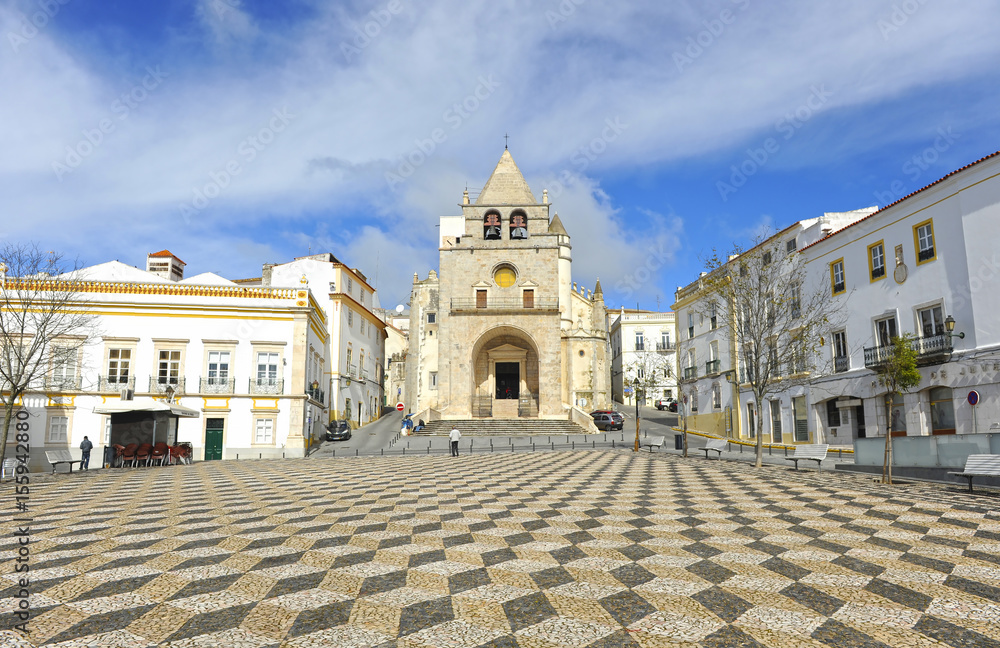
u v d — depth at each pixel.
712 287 26.53
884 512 9.89
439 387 48.97
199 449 32.47
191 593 5.90
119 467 24.09
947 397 22.86
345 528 9.05
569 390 56.28
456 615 5.32
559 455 26.78
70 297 32.28
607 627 5.04
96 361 32.44
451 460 24.59
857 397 26.77
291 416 33.53
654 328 69.06
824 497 11.70
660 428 45.28
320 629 5.00
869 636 4.80
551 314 49.00
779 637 4.80
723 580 6.25
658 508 10.71
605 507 10.93
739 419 36.41
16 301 31.39
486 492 13.46
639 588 6.02
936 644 4.64
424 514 10.34
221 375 33.47
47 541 8.18
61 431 31.53
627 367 64.88
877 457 17.20
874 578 6.26
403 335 77.75
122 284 33.50
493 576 6.46
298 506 11.35
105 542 8.11
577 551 7.53
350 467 21.80
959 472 14.03
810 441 29.92
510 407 51.19
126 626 5.05
